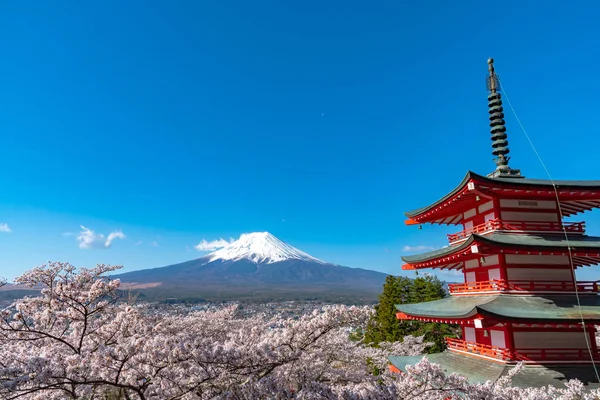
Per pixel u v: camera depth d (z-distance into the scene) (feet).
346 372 52.49
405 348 99.66
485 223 58.08
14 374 27.81
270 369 39.04
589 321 46.98
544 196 56.75
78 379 30.68
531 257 54.90
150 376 32.76
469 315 48.32
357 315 44.24
